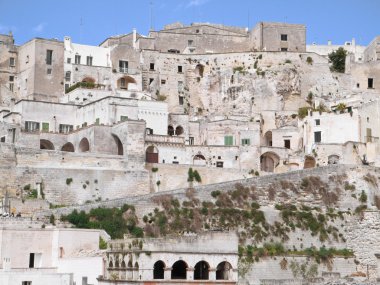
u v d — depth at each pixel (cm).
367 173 13625
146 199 11625
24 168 12069
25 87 17312
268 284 10206
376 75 19388
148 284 8144
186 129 16400
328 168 13538
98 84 17125
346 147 15675
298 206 12912
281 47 19725
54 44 17388
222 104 18625
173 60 18850
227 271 8738
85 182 12438
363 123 16162
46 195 12069
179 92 18650
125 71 18288
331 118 16162
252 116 17500
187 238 8538
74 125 15412
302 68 18962
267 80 18525
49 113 15150
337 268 12388
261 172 14325
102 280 8469
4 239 9188
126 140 13250
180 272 8538
